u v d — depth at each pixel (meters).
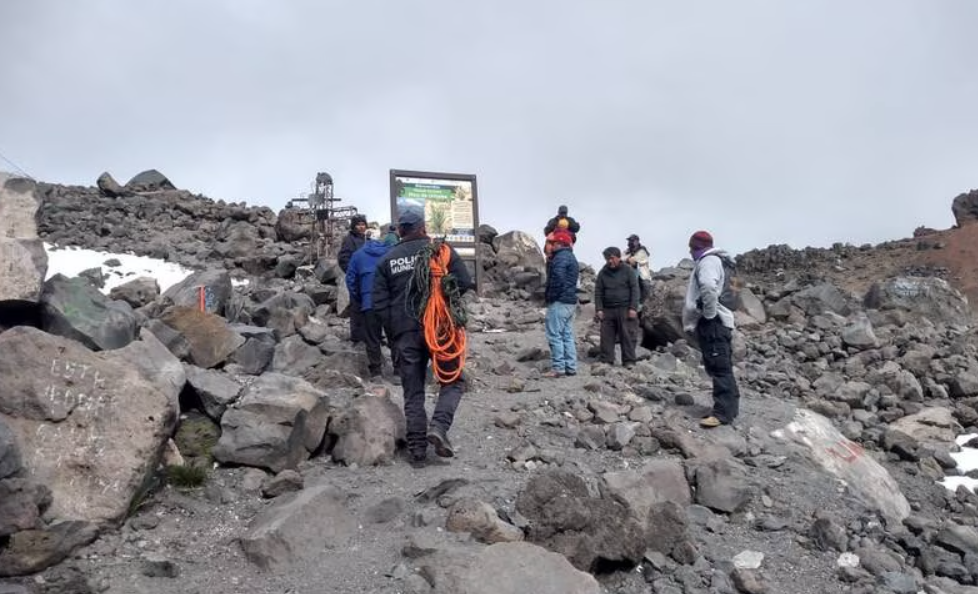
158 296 12.30
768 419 8.67
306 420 6.96
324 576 5.25
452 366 6.91
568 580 5.09
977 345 13.55
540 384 9.77
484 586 4.98
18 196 9.10
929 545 6.73
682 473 6.89
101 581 4.97
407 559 5.43
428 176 16.98
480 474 6.70
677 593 5.53
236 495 6.26
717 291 8.21
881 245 40.91
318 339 10.41
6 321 7.43
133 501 5.79
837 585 5.89
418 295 6.94
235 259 17.23
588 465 7.14
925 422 9.99
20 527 5.09
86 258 15.34
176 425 6.66
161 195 22.20
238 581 5.18
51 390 5.80
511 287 18.00
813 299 15.37
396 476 6.68
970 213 44.50
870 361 12.20
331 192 19.41
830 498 7.20
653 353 12.19
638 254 13.77
